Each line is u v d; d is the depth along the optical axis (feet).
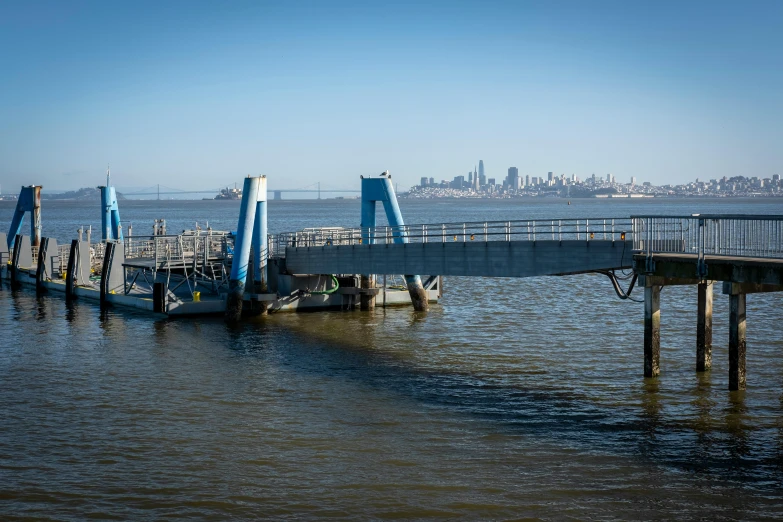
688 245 110.42
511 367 124.06
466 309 183.32
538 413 100.48
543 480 80.02
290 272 179.63
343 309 182.50
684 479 80.12
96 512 73.41
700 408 100.89
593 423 96.37
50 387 113.29
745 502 75.10
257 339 147.54
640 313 174.50
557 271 127.54
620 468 82.84
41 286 225.97
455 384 114.42
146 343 144.15
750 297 195.21
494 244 138.41
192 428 95.14
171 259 194.39
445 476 80.94
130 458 85.66
